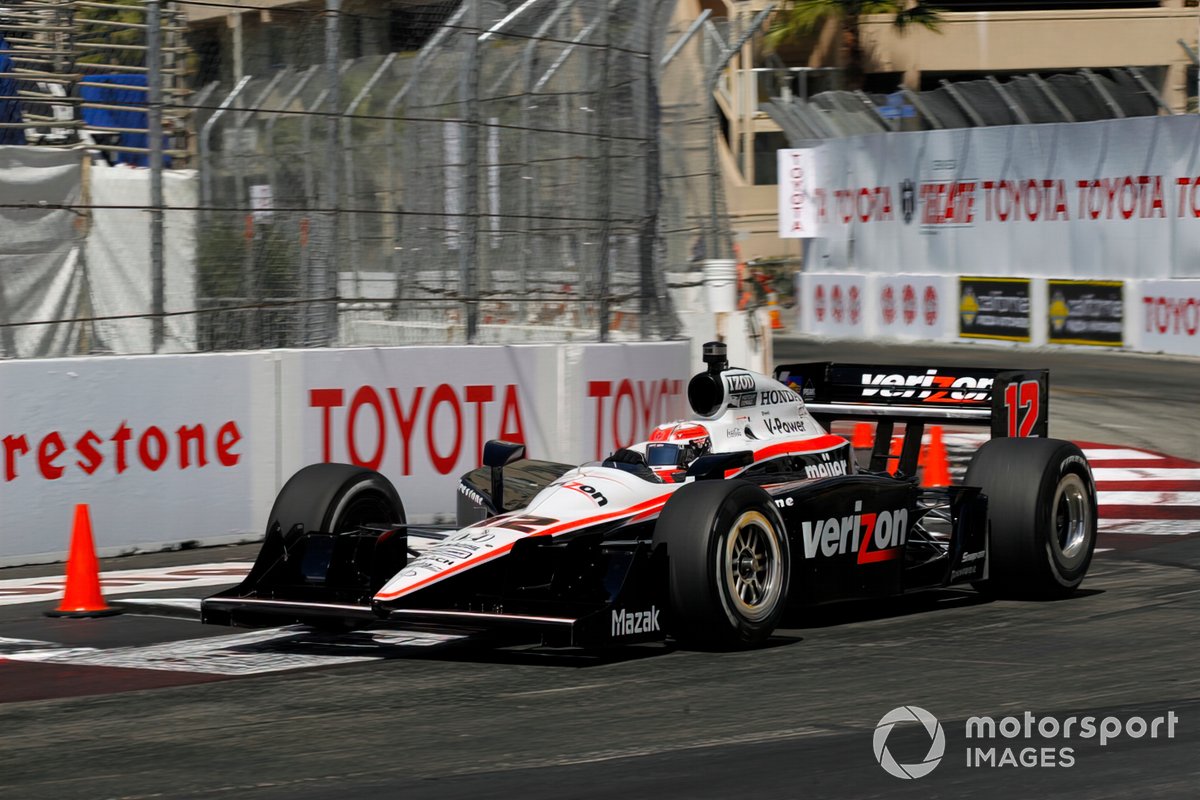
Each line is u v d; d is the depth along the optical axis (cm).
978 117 9944
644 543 2397
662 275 4775
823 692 2189
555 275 4484
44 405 3484
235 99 3988
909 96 10438
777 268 12788
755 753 1866
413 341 4184
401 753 1884
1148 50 13500
